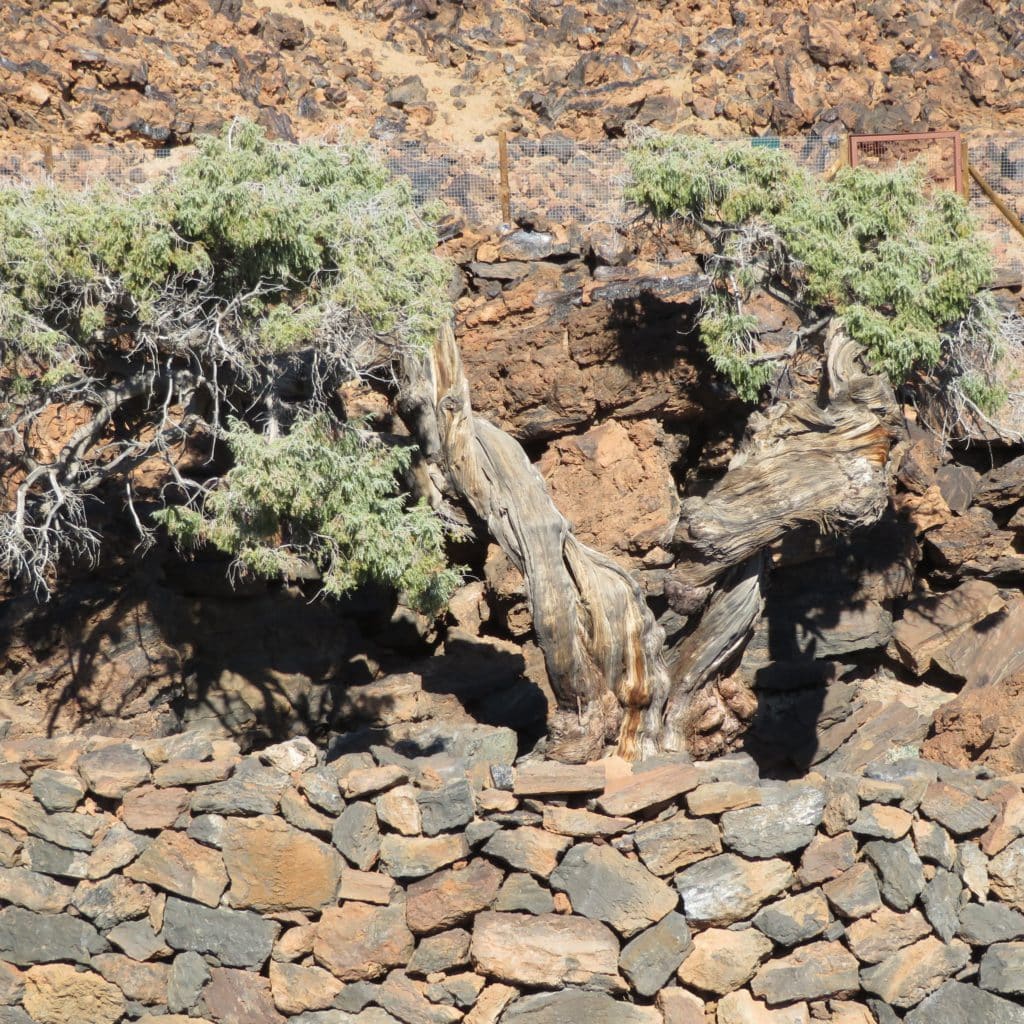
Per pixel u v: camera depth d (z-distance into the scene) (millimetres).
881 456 15039
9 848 12898
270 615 18312
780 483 14844
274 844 12281
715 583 15367
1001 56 32219
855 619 19578
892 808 12078
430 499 16562
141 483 18578
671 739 15312
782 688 19094
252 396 15961
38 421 18594
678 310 19672
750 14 33094
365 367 16500
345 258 14953
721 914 11938
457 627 19484
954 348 17750
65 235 14258
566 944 11875
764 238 18312
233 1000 12375
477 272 22922
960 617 19750
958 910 12086
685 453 20422
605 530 19375
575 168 25234
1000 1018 11859
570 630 14836
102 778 12656
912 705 19359
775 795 12070
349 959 12070
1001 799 12188
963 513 20547
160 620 17391
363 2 33938
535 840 11984
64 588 17406
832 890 12000
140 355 16328
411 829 12117
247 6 32188
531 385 20047
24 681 16828
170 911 12578
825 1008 12055
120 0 30531
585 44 32719
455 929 12117
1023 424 20547
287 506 14453
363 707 17844
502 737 15461
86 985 12703
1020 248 23516
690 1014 11805
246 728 17750
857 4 33688
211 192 14352
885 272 17297
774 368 18469
